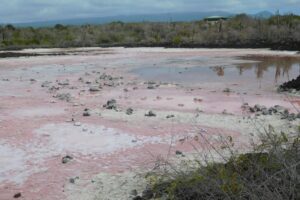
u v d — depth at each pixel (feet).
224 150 26.91
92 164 25.76
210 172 16.34
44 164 25.81
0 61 100.01
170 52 128.67
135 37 192.65
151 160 26.12
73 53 128.77
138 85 59.16
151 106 43.45
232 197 14.43
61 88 55.88
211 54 119.65
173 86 58.18
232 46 147.23
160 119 37.04
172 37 181.16
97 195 21.24
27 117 37.76
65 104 44.01
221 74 73.82
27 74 73.72
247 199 14.48
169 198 16.99
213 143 29.25
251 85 60.49
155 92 52.80
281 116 37.50
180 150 28.14
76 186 22.44
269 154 16.08
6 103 44.50
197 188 16.31
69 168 25.11
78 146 29.22
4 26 199.93
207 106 43.68
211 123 35.50
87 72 76.79
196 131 32.83
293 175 13.87
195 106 43.62
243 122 35.68
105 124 35.19
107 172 24.36
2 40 178.70
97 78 67.56
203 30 187.32
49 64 92.63
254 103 45.57
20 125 34.81
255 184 14.16
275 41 148.66
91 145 29.45
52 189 22.13
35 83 61.11
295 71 77.71
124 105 43.80
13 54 124.88
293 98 48.55
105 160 26.45
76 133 32.37
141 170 24.44
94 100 46.78
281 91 54.08
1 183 22.99
